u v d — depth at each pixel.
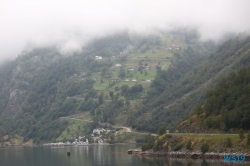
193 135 192.00
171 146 195.50
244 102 190.50
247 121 179.75
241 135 163.75
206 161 163.00
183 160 174.12
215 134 183.88
